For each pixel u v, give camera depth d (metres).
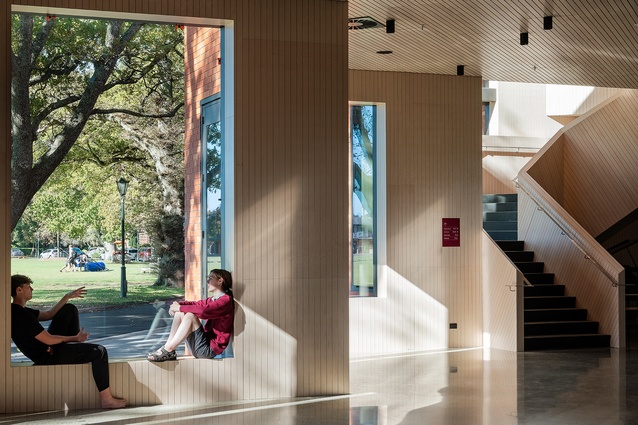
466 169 12.73
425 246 12.48
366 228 12.34
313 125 8.55
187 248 8.45
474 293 12.74
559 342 12.45
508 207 16.64
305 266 8.50
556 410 7.81
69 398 7.71
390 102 12.38
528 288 13.62
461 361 11.10
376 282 12.38
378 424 7.16
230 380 8.23
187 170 8.48
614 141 15.13
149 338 8.18
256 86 8.35
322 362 8.55
